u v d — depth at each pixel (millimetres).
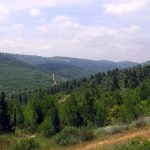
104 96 61250
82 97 51812
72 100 51906
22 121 63312
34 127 56688
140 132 28312
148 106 44312
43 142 28234
